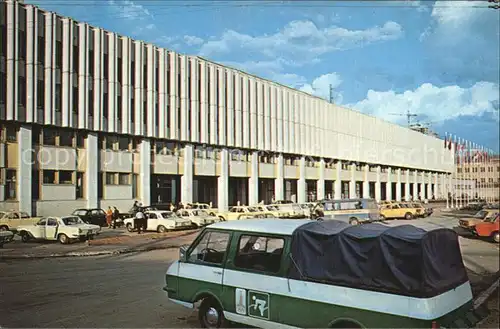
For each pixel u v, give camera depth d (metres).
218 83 46.28
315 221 7.30
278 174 53.69
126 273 14.22
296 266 6.60
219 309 7.50
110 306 9.69
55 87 33.41
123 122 37.78
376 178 71.75
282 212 38.56
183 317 8.73
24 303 10.02
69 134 34.88
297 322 6.47
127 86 38.00
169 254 19.38
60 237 23.67
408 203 43.66
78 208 34.97
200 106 44.31
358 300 5.98
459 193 75.06
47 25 33.03
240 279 7.18
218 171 46.56
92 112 35.84
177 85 42.03
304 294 6.43
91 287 11.85
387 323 5.74
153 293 11.02
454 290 6.28
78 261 17.28
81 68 34.94
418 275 5.66
